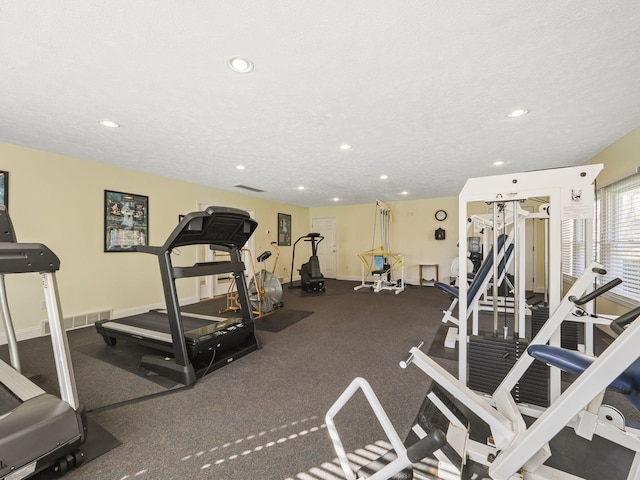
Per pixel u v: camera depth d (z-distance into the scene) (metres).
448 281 6.86
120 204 4.04
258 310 4.23
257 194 6.25
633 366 1.07
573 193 1.79
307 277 6.34
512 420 1.38
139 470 1.35
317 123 2.55
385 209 6.72
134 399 1.97
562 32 1.42
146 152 3.35
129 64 1.68
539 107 2.24
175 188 4.79
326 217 8.41
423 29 1.41
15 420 1.21
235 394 2.04
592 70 1.74
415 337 3.27
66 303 3.52
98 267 3.82
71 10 1.27
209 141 2.99
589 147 3.17
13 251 1.20
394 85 1.93
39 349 2.84
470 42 1.50
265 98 2.10
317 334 3.39
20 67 1.70
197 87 1.94
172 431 1.63
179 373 2.20
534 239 6.05
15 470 1.14
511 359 1.87
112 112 2.31
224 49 1.56
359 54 1.60
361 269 7.95
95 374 2.35
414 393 2.04
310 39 1.48
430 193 6.23
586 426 1.25
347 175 4.52
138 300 4.27
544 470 1.15
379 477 1.03
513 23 1.36
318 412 1.81
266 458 1.43
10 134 2.78
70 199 3.54
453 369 2.47
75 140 2.95
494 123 2.54
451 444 1.28
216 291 5.69
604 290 1.43
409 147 3.19
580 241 4.10
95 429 1.64
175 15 1.31
